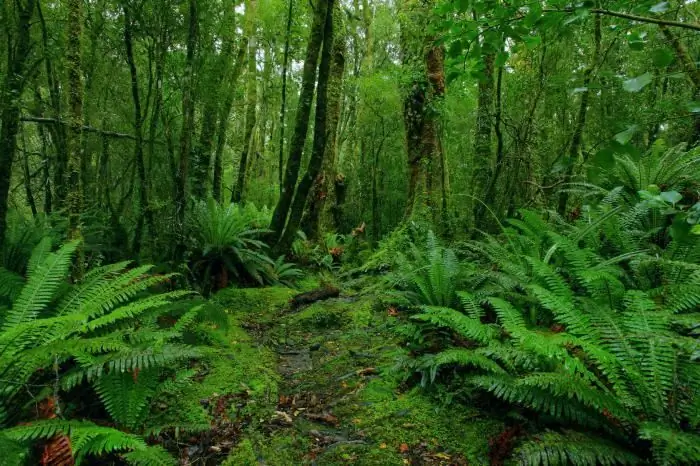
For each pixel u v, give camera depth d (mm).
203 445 2666
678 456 1844
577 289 4164
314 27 6551
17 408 2527
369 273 7637
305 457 2588
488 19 1744
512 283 4148
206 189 7141
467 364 3281
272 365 3969
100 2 5078
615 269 3846
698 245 3684
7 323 2805
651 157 5055
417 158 8312
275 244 7758
